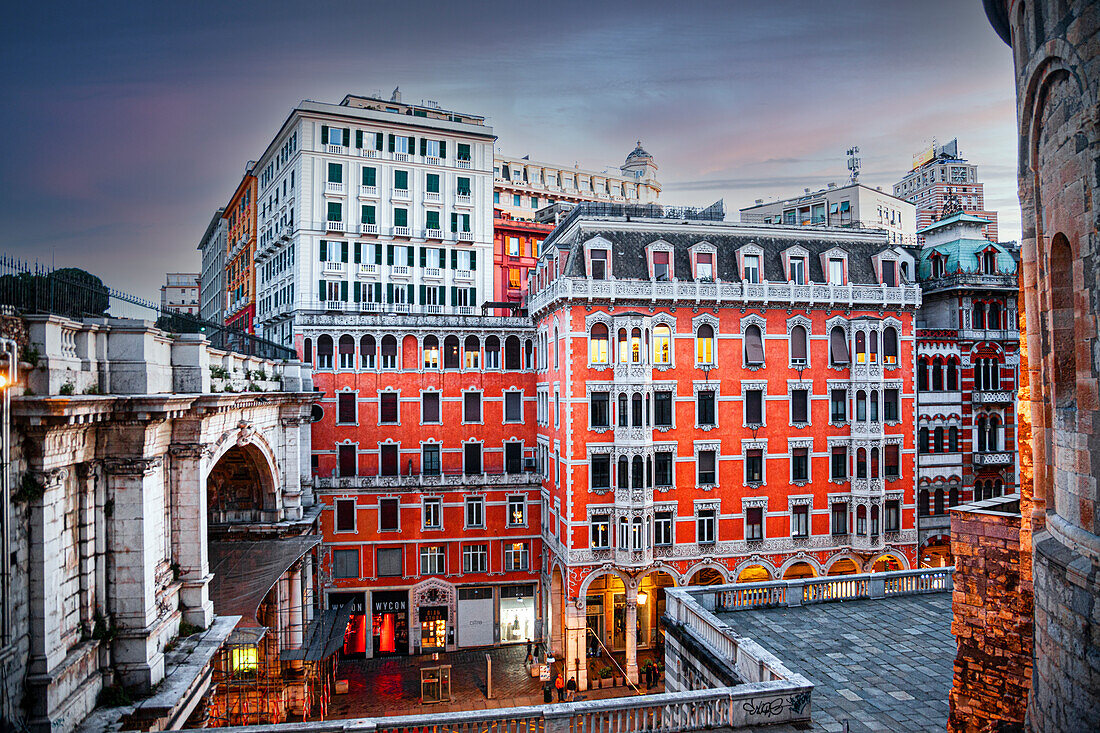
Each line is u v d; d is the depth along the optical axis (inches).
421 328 2010.3
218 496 1395.2
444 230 2426.2
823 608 998.4
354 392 1988.2
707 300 1793.8
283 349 1581.0
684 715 661.9
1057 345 529.7
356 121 2314.2
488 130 2482.8
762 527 1833.2
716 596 986.1
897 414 1888.5
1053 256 525.7
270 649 1362.0
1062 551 494.9
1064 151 488.1
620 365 1744.6
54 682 658.2
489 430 2058.3
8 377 608.7
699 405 1809.8
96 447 765.9
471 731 641.0
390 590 1942.7
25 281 681.6
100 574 761.6
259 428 1257.4
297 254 2247.8
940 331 1973.4
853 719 682.2
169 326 936.3
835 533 1867.6
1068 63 470.9
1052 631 508.4
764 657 725.9
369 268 2310.5
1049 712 512.1
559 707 641.0
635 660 1736.0
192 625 904.9
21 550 643.5
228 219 3511.3
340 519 1932.8
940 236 2150.6
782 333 1856.5
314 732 619.8
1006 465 1989.4
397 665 1860.2
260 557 1245.7
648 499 1732.3
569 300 1733.5
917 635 891.4
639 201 4256.9
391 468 2004.2
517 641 2011.6
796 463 1856.5
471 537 1985.7
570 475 1733.5
